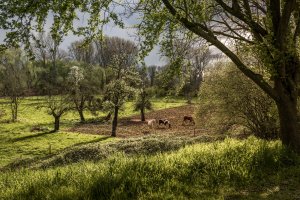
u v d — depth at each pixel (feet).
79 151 100.37
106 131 189.67
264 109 91.97
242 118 99.76
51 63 311.68
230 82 95.09
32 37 36.27
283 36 45.70
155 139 106.11
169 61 44.98
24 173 43.50
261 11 54.24
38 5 35.70
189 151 45.19
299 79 47.78
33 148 142.41
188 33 46.26
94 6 39.11
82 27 40.98
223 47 44.21
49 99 188.85
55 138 161.79
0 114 236.63
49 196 29.86
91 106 216.74
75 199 28.78
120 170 35.17
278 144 47.98
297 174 36.17
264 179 34.81
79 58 402.11
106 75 228.63
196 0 42.78
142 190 31.19
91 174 34.58
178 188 31.68
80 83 213.66
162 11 42.68
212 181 33.78
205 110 105.50
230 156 39.91
